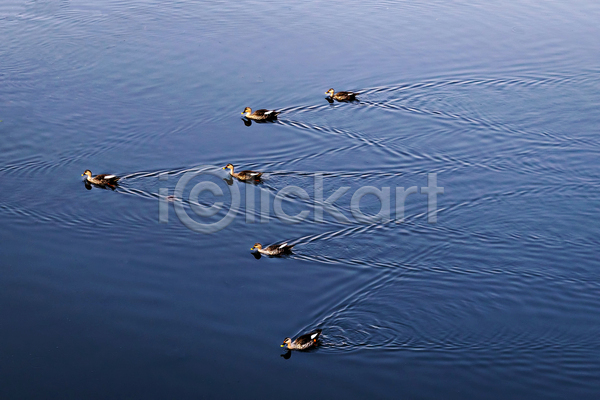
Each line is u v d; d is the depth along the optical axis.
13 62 39.97
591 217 26.91
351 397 18.53
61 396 18.41
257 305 22.16
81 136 32.78
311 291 22.81
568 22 47.03
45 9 48.78
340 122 34.66
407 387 18.84
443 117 35.22
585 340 20.45
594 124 34.31
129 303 22.25
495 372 19.31
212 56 41.19
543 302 22.16
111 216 27.05
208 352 20.19
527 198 28.30
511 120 34.84
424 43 43.50
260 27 45.69
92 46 42.28
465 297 22.39
